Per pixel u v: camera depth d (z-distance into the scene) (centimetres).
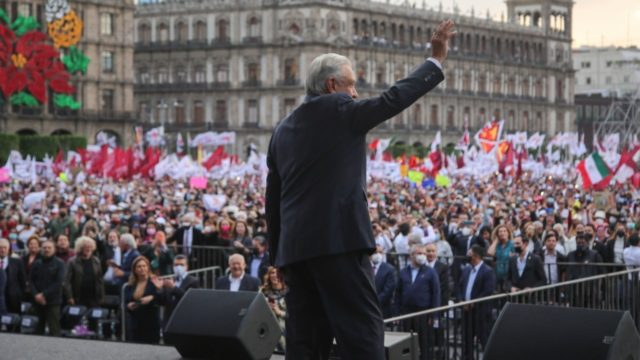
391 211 5281
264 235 3384
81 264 3041
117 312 3150
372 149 11612
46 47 14612
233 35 19225
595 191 6394
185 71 19650
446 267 2858
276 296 2297
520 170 9025
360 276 955
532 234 3500
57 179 8625
